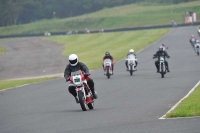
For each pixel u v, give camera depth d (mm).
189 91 57562
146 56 141375
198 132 29141
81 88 44656
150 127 32156
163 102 48281
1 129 35688
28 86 79312
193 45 160000
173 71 91812
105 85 72000
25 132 33375
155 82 72125
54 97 59656
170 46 176500
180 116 36250
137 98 53312
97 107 47125
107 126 33969
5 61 171250
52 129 33969
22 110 48281
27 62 159250
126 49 179625
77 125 35281
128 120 36562
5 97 63875
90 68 116375
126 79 80625
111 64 85812
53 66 136375
